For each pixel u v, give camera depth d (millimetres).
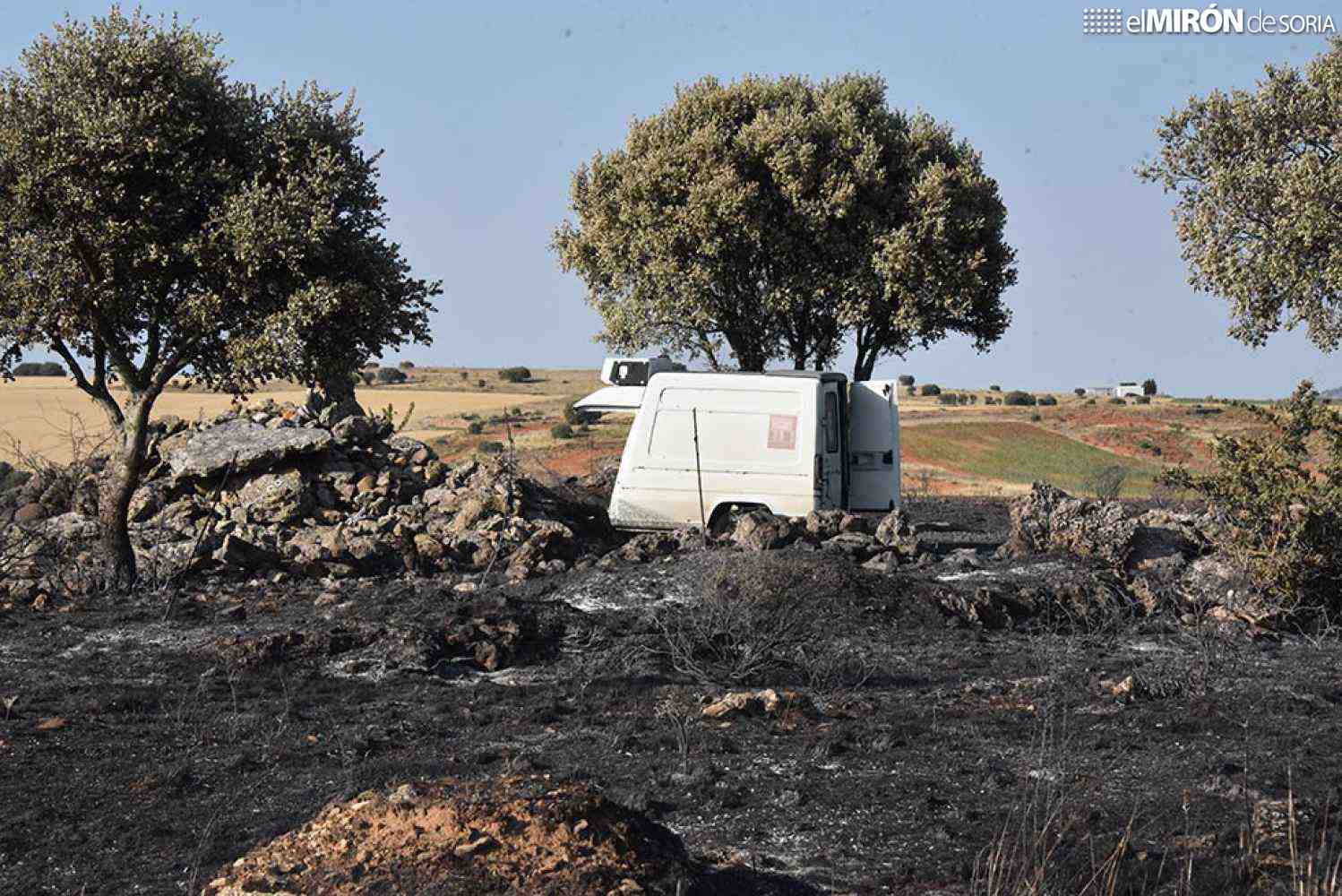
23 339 16031
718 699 10602
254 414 22344
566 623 13062
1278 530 15117
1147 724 9812
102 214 15797
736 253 35344
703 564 15266
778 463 20156
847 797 7836
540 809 5676
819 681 11555
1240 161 30594
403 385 119375
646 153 37406
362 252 16797
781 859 6750
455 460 58625
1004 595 14656
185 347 16375
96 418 60906
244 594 15703
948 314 35594
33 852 7055
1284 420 15766
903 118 37938
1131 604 14922
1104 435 77125
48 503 20828
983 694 11156
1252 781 8141
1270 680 11578
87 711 10195
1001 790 8031
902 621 14078
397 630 12305
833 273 35000
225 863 6840
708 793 7898
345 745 9219
